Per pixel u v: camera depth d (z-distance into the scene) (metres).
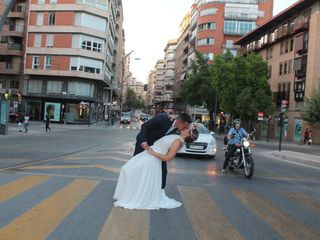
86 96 62.75
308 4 48.78
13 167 11.41
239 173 13.30
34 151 16.61
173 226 6.08
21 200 7.23
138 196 7.14
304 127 48.53
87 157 15.00
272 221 6.81
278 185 11.24
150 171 7.20
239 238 5.67
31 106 63.06
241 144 12.72
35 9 62.34
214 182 10.88
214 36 85.44
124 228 5.81
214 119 66.38
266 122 58.75
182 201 7.96
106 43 63.78
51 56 61.75
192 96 64.31
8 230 5.43
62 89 61.91
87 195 7.92
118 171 11.55
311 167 18.59
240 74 49.72
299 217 7.27
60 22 61.44
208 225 6.26
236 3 85.94
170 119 7.56
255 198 8.83
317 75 46.25
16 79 65.38
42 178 9.63
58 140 24.44
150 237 5.46
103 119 79.81
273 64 58.72
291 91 52.34
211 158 18.08
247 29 85.12
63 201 7.30
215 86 52.56
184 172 12.60
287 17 54.06
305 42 48.81
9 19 65.56
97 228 5.73
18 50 64.69
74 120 61.56
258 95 48.00
